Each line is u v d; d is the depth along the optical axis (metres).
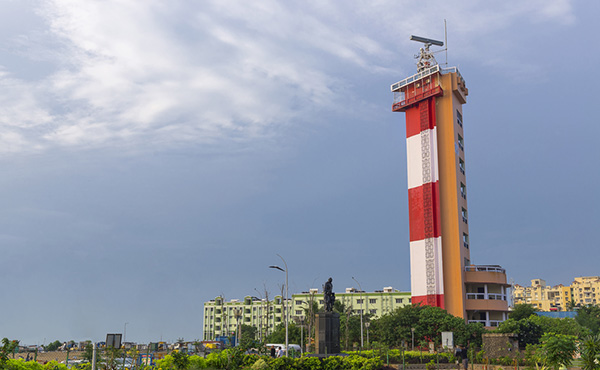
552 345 32.31
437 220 99.62
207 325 173.38
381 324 90.25
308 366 42.34
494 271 96.88
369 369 44.09
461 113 111.12
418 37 112.31
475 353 65.44
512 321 81.56
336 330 53.22
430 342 82.50
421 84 108.06
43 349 95.50
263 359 40.34
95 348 28.11
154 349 78.00
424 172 103.69
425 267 98.88
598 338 30.64
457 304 93.88
